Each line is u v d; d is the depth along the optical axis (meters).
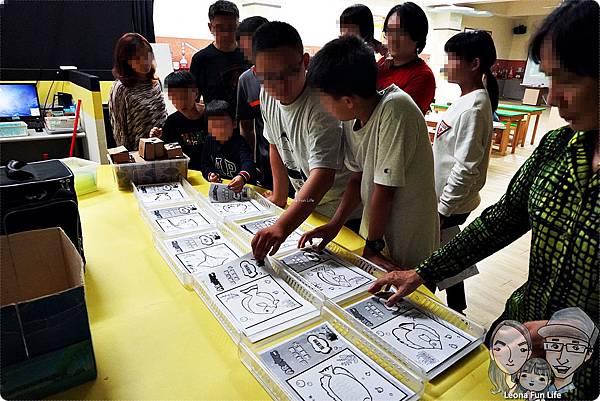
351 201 1.27
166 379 0.70
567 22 0.55
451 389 0.69
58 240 0.86
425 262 0.95
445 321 0.86
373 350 0.76
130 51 2.21
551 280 0.75
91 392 0.67
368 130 1.13
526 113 5.93
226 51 2.40
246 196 1.55
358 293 0.96
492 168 5.21
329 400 0.65
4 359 0.60
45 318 0.62
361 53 1.02
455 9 7.38
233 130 1.86
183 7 4.58
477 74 1.69
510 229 0.89
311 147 1.19
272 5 5.10
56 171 1.00
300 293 0.94
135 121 2.31
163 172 1.64
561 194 0.71
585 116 0.61
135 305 0.90
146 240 1.21
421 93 1.90
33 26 3.47
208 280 0.96
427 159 1.17
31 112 3.41
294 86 1.16
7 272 0.82
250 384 0.69
